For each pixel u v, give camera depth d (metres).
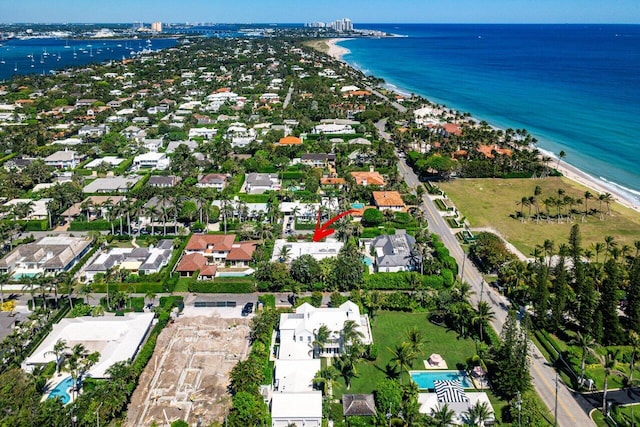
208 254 197.00
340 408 119.69
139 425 116.44
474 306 165.12
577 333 151.50
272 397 119.56
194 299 171.12
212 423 116.31
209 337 149.62
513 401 120.06
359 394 122.88
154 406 122.19
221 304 167.75
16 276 184.12
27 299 171.00
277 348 144.25
